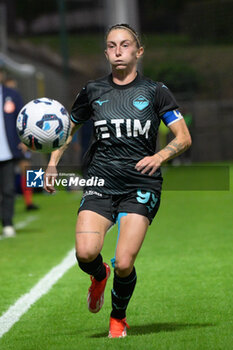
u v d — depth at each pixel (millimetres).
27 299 22438
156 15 178000
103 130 17250
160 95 17266
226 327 17625
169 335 16891
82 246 16375
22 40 185250
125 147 17125
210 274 25359
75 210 52594
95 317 19797
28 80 70562
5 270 27766
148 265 27656
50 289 23859
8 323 19422
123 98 17250
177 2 183250
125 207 16891
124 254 16344
